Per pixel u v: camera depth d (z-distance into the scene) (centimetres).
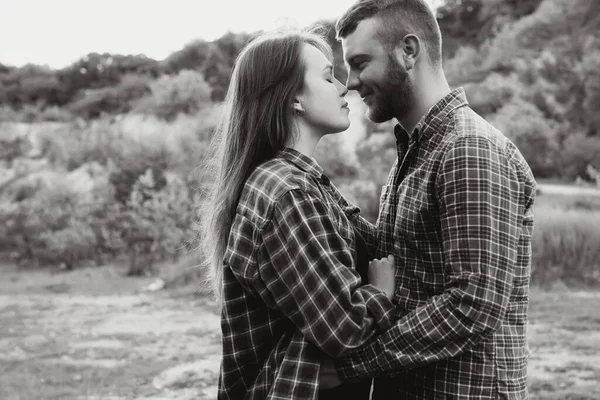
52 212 1535
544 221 1045
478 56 2686
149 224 1360
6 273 1301
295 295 169
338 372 172
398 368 167
